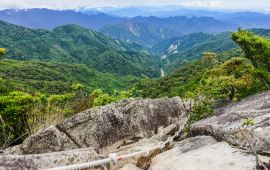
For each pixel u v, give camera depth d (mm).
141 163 8375
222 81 16703
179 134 13586
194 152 8055
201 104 14383
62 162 6332
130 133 12352
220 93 16172
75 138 10953
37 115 13578
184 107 18109
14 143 13547
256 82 18141
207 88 15906
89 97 18703
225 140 9352
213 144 8438
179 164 7543
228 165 7023
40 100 14461
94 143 11180
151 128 13727
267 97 12828
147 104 14500
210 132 10242
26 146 9461
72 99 18516
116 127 12023
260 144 8305
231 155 7508
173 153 8602
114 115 12172
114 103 12914
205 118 12852
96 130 11430
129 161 8891
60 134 10172
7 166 4938
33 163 5391
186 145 8977
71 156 6676
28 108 14000
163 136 12977
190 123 13781
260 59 18219
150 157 8766
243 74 18672
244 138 8742
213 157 7539
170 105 16828
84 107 17719
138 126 12695
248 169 6727
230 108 13406
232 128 9438
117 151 10438
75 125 11211
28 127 13508
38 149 9508
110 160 6957
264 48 17641
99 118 11703
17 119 13766
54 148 9680
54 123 12969
